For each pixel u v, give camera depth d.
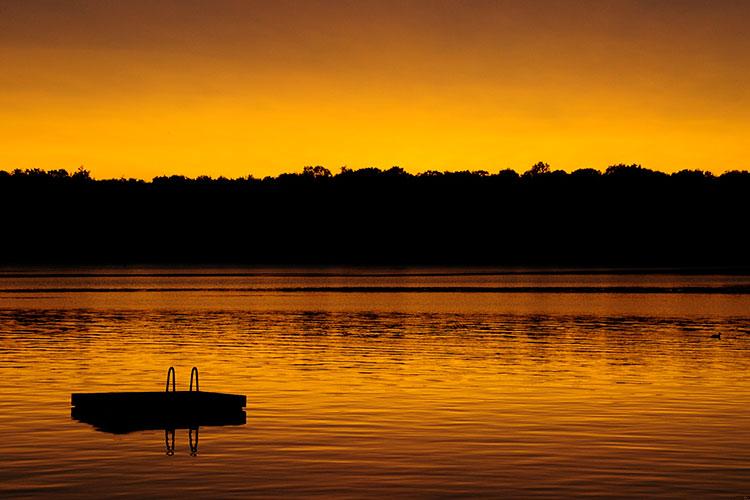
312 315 128.88
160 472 37.22
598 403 53.16
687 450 41.22
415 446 41.91
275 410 50.94
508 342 90.62
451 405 52.41
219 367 69.50
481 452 40.78
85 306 146.00
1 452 40.62
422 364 71.69
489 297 174.88
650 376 64.75
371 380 62.50
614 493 34.44
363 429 45.69
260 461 39.12
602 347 85.75
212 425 46.72
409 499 33.66
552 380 62.59
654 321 119.19
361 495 34.12
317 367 69.69
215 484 35.47
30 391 57.09
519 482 35.91
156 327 107.56
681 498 33.84
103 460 39.25
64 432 44.94
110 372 66.12
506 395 56.06
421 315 129.38
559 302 160.00
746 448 41.59
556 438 43.59
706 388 59.12
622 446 41.94
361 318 123.44
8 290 195.88
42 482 35.69
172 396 50.34
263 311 136.50
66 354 77.81
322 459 39.50
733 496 34.09
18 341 89.56
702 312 135.88
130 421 47.97
